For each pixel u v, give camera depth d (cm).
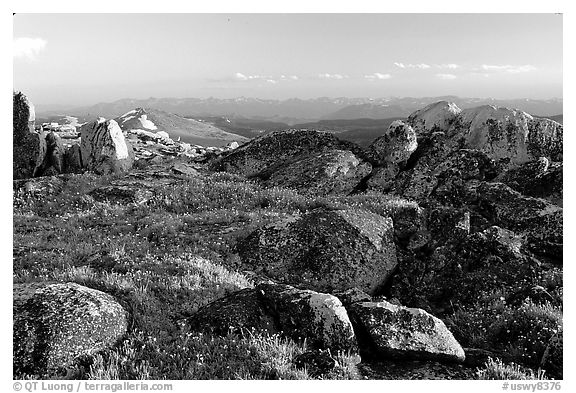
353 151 3123
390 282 1587
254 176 3166
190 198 2453
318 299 1060
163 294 1208
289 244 1628
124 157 3369
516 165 2794
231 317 1066
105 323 993
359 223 1656
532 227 1861
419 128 3325
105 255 1486
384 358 1030
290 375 909
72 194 2564
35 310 968
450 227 1719
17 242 1702
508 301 1350
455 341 1056
